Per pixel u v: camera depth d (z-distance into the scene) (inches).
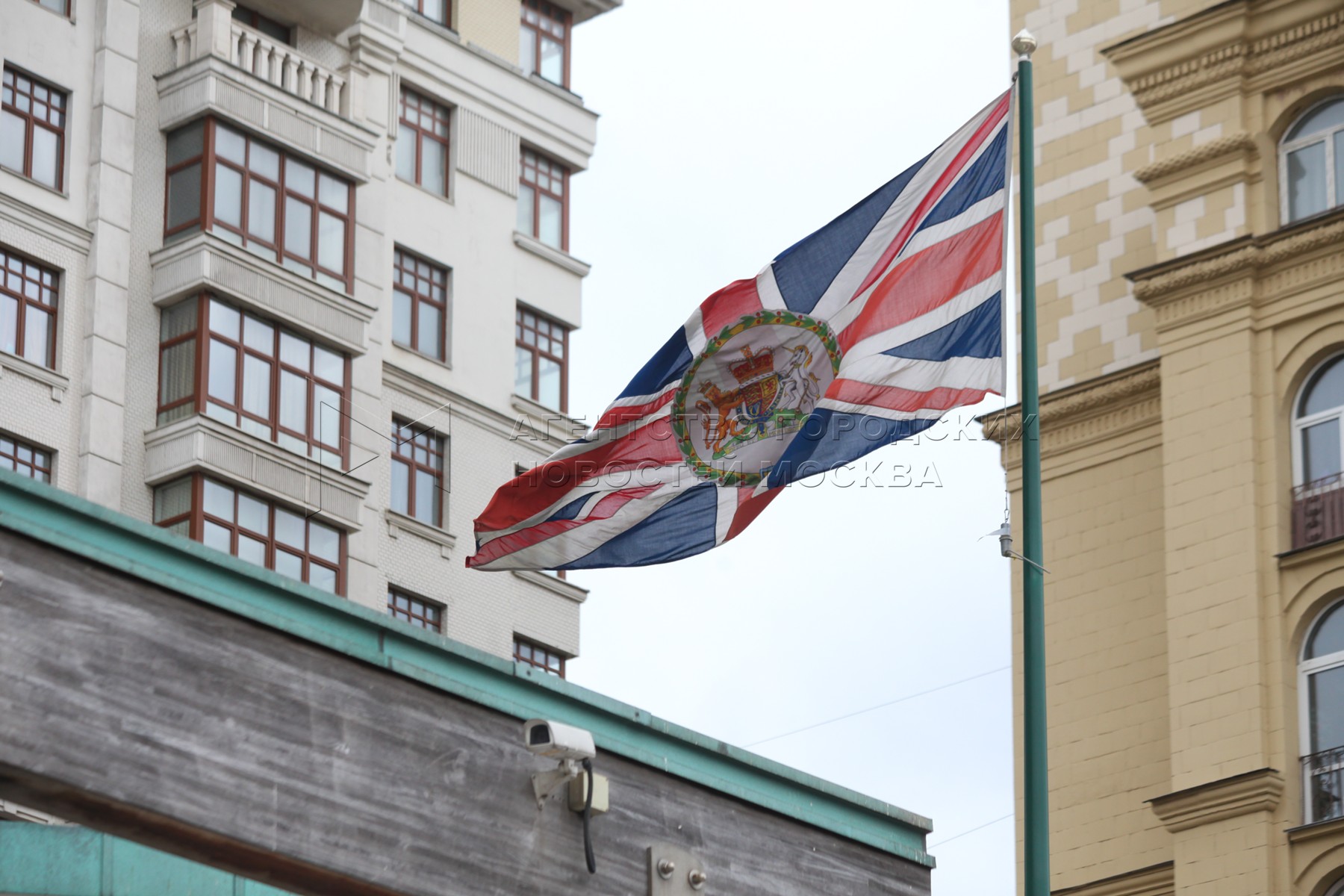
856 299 1040.2
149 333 1733.5
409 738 821.2
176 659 760.3
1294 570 1398.9
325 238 1841.8
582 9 2143.2
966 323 1034.1
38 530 734.5
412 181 1971.0
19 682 718.5
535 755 849.5
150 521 1692.9
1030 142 1032.8
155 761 746.2
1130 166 1556.3
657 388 1027.9
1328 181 1453.0
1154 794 1437.0
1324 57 1453.0
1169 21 1551.4
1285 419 1432.1
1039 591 955.3
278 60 1841.8
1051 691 1504.7
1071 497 1533.0
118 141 1752.0
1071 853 1464.1
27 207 1684.3
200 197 1755.7
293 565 1745.8
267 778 774.5
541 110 2086.6
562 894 849.5
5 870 872.9
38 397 1654.8
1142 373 1504.7
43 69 1732.3
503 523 1007.6
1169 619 1437.0
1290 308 1440.7
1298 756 1371.8
